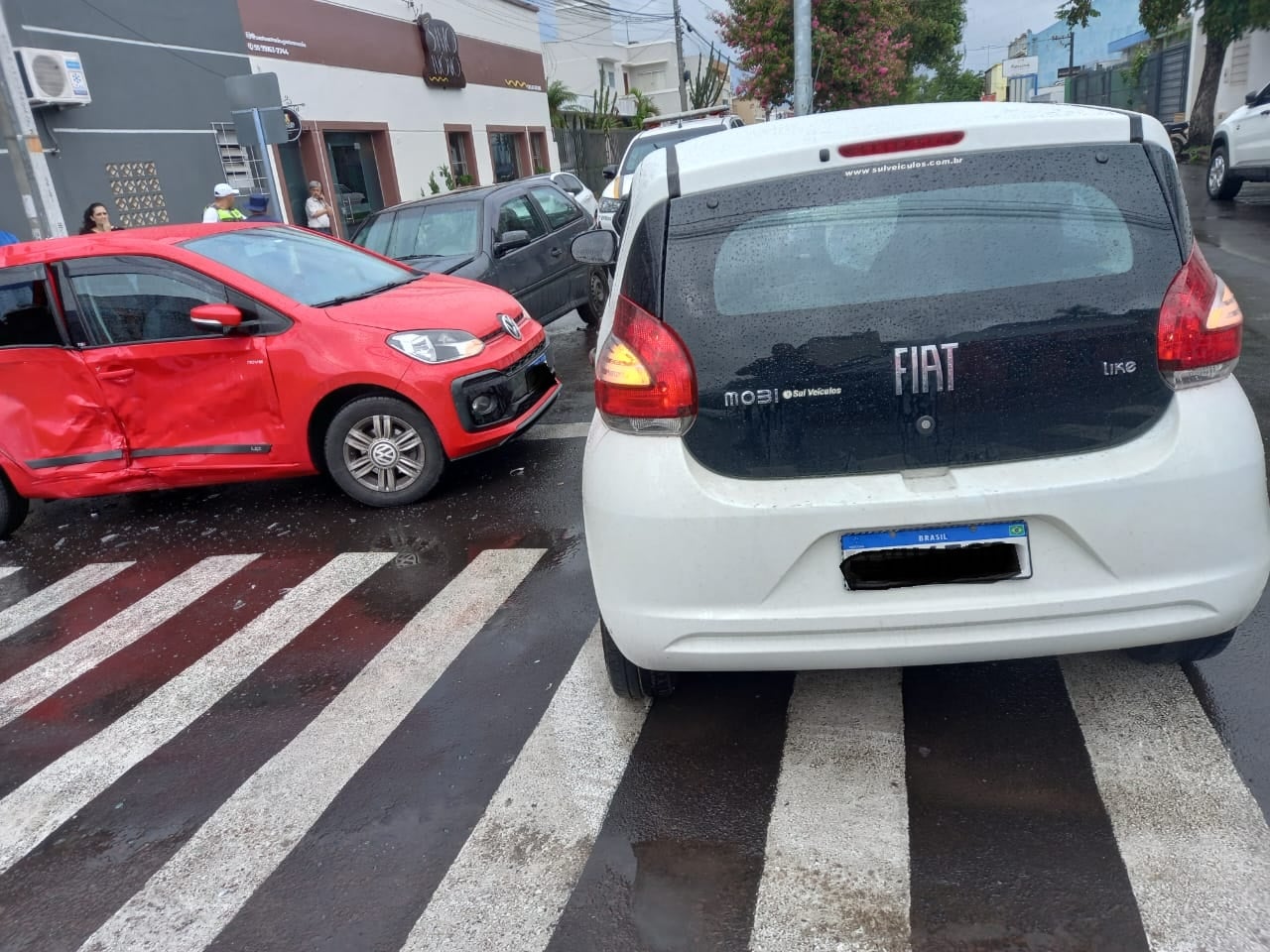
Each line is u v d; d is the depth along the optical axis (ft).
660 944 7.55
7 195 36.73
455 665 12.42
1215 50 73.72
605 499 8.70
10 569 18.40
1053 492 7.91
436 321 18.26
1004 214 8.11
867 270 8.17
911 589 8.19
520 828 9.10
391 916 8.22
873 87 83.56
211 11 47.52
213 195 47.88
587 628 12.95
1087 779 8.80
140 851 9.59
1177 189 8.21
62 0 39.19
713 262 8.38
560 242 31.60
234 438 18.33
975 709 10.06
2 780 11.25
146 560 17.89
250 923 8.38
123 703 12.71
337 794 10.02
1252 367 20.54
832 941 7.39
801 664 8.55
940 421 8.13
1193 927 7.13
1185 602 8.13
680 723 10.45
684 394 8.38
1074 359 8.01
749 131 9.56
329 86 57.57
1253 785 8.48
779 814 8.84
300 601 15.12
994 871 7.88
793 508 8.14
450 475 20.13
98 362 18.22
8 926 8.77
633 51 173.47
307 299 18.54
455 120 74.02
